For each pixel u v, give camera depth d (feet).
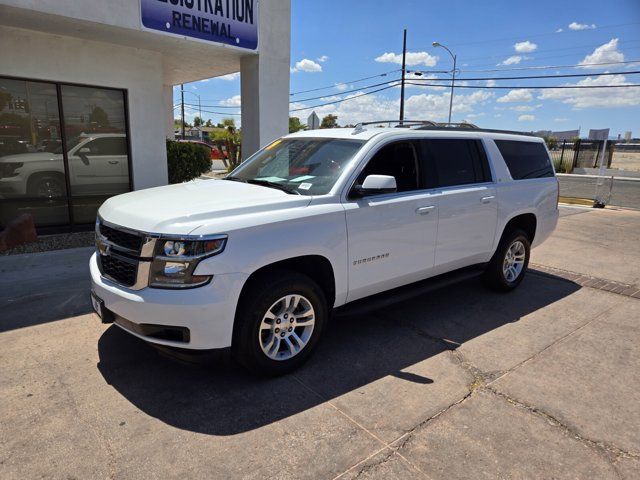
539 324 15.78
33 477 8.27
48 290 17.70
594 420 10.34
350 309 13.35
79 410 10.27
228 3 27.84
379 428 9.89
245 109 32.37
